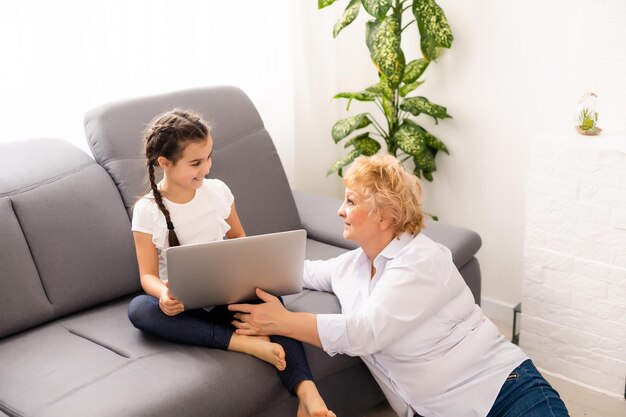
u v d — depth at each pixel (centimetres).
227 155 254
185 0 268
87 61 251
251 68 293
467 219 308
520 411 184
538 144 248
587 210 244
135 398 173
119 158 233
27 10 234
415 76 289
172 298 189
